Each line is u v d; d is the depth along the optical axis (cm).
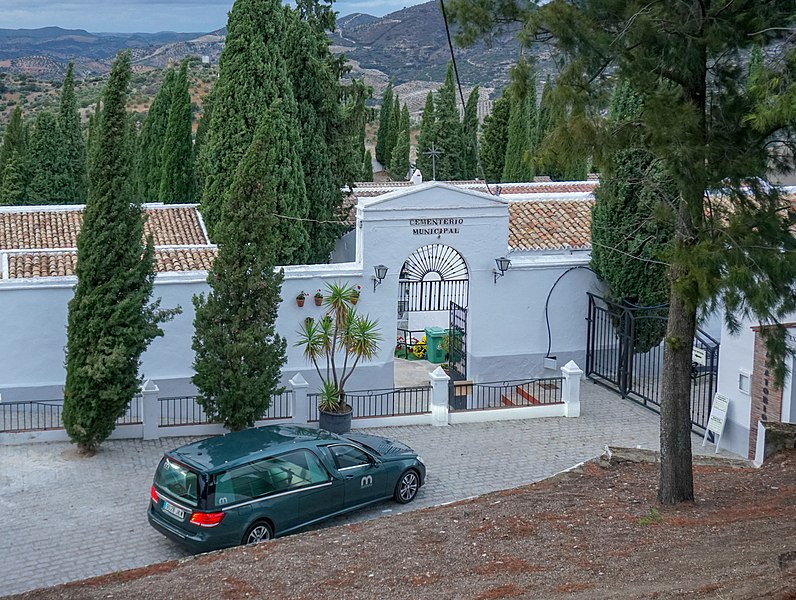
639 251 2267
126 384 1809
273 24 2520
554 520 1232
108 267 1792
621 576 984
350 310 2003
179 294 2144
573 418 2148
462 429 2052
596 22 1173
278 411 2180
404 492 1599
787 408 1723
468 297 2377
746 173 1112
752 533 1108
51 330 2061
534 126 4516
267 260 1894
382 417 2045
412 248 2294
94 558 1366
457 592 972
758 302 1033
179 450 1408
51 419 1959
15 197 3428
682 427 1286
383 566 1084
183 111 3372
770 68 1054
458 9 1223
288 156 2508
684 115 1098
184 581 1076
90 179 1797
